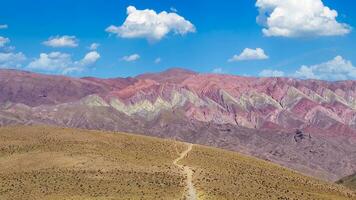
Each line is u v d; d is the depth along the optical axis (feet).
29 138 643.45
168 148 636.89
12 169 542.57
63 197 449.06
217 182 508.94
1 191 471.21
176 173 527.40
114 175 512.22
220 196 461.37
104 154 581.12
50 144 616.39
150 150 618.85
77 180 497.87
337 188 598.75
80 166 537.65
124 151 601.21
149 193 461.37
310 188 565.12
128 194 458.09
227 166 584.40
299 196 511.81
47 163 550.77
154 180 499.92
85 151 586.86
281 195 501.15
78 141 629.92
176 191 470.39
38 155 574.15
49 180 499.10
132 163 554.05
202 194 463.42
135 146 629.92
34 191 469.57
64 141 629.10
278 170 617.62
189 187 485.56
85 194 458.09
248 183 526.57
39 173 520.83
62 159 558.97
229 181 519.19
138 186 483.10
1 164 555.69
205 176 524.11
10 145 612.70
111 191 466.70
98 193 460.55
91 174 515.09
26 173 524.11
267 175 579.89
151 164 557.74
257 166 613.11
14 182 497.05
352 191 608.19
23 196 456.04
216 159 611.47
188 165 566.77
